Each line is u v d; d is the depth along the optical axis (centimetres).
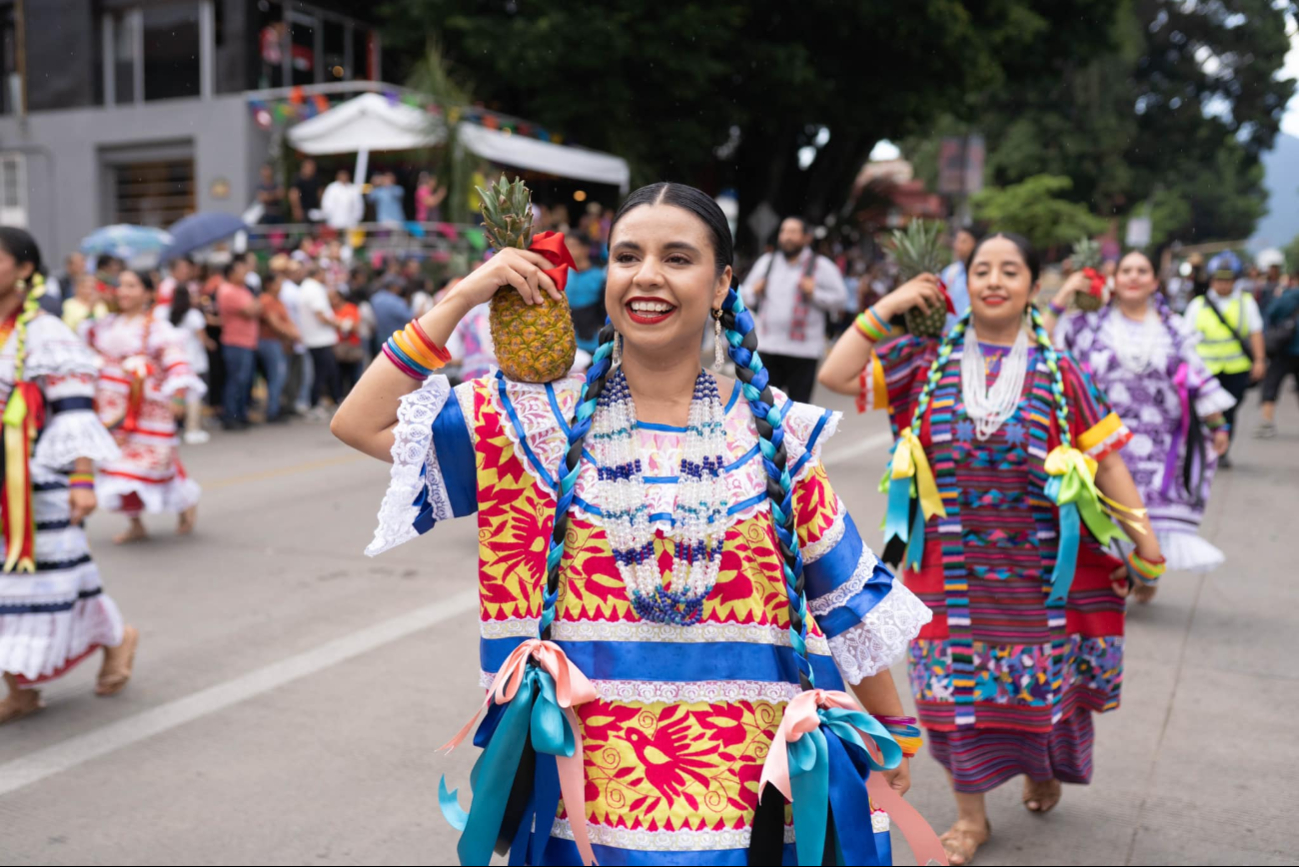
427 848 334
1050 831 345
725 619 183
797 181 2481
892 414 354
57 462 407
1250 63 1842
